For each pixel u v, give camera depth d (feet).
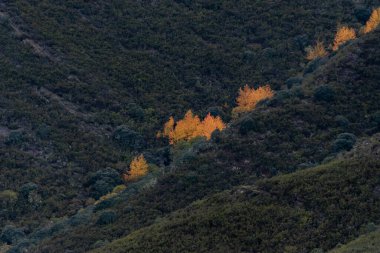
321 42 526.57
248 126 356.18
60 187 404.16
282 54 528.22
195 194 322.96
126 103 490.49
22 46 516.32
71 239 313.12
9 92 477.36
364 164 278.05
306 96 375.45
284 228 258.98
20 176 411.13
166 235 268.00
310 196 269.03
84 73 509.76
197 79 516.32
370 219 254.68
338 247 243.60
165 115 479.41
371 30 439.63
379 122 350.64
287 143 345.92
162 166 414.41
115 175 409.49
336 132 348.18
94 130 461.37
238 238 258.57
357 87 374.84
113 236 306.35
